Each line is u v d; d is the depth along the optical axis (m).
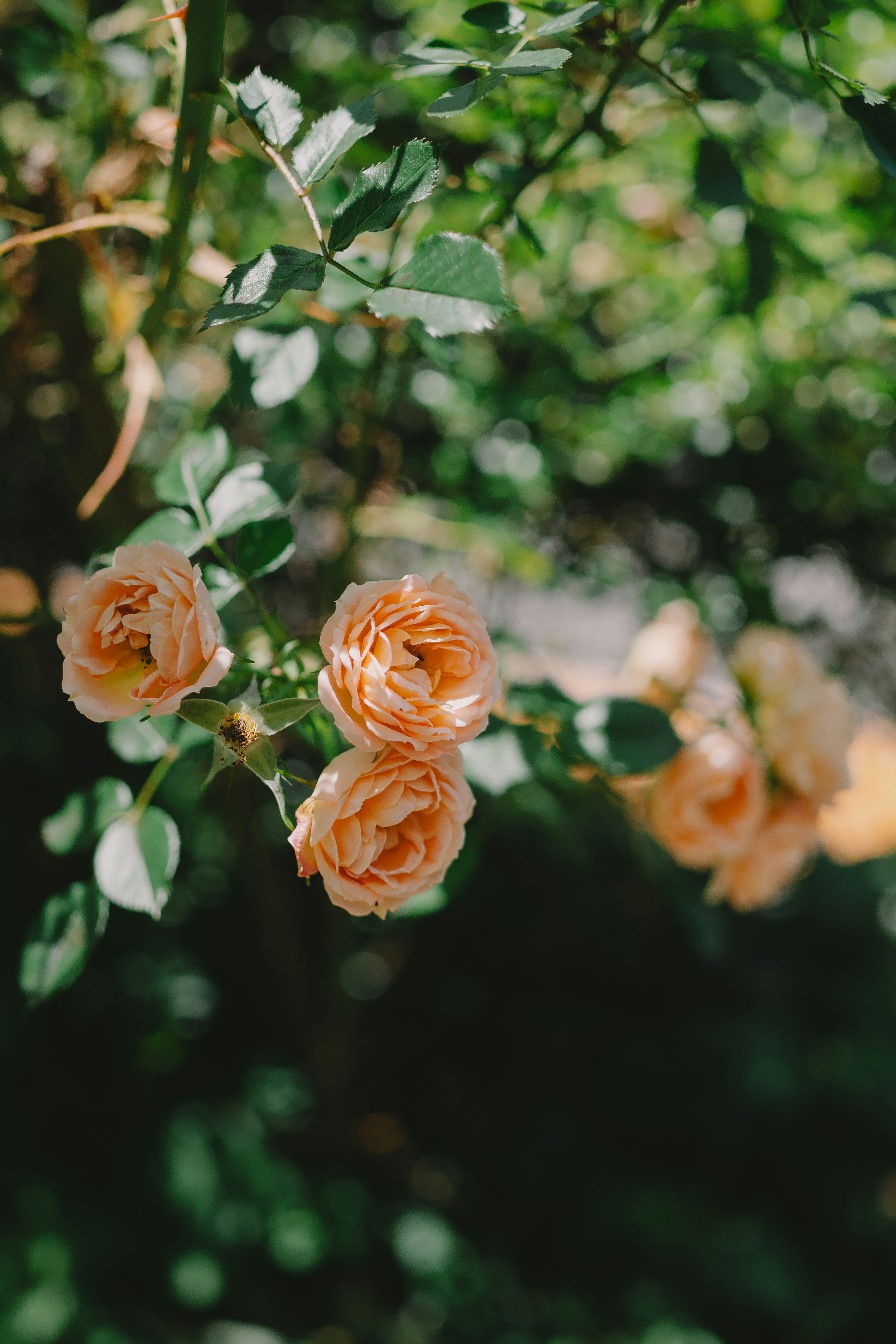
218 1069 1.32
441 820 0.54
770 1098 1.28
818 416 1.03
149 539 0.60
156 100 0.72
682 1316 1.14
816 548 1.12
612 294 1.05
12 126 0.84
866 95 0.54
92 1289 1.05
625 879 1.51
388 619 0.52
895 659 1.25
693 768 0.71
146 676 0.51
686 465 1.13
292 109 0.53
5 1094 1.17
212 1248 1.11
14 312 0.77
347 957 1.15
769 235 0.68
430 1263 1.17
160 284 0.66
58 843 0.60
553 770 0.68
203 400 0.91
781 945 1.52
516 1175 1.30
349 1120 1.30
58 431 0.98
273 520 0.60
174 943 1.33
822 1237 1.26
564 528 1.15
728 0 0.69
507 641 0.83
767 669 0.74
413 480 1.04
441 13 0.81
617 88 0.66
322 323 0.73
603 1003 1.48
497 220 0.66
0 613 0.86
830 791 0.73
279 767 0.53
